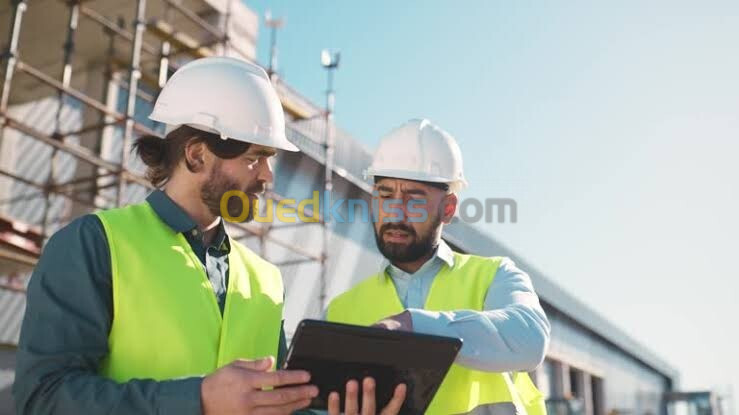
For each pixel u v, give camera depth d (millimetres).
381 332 1837
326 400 1963
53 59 11180
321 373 1897
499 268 3020
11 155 11336
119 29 9789
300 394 1795
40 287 1939
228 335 2180
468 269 3070
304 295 13234
